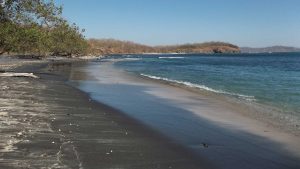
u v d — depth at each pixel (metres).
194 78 46.41
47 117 15.55
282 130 15.37
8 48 46.47
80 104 20.27
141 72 59.75
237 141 13.22
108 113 17.89
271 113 19.69
